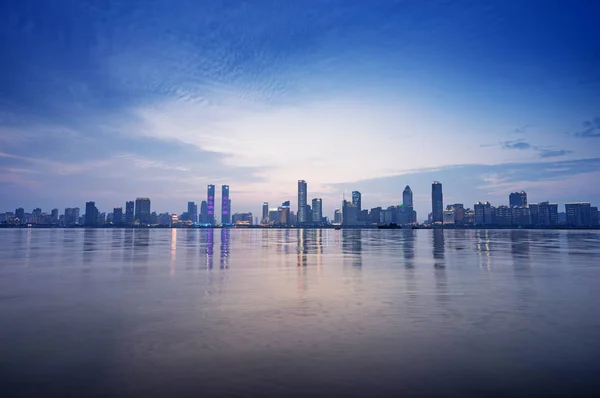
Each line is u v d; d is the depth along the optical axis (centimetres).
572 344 1111
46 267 3095
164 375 884
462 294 1909
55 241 8244
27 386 829
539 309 1566
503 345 1102
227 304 1659
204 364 951
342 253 4728
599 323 1347
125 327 1284
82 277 2517
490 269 2977
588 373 898
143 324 1323
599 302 1714
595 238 10662
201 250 5319
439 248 5772
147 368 926
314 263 3462
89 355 1014
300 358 992
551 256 4184
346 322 1354
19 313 1491
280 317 1423
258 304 1658
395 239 10150
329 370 914
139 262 3525
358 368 927
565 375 888
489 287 2127
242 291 1989
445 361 975
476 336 1189
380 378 869
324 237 12456
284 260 3772
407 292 1962
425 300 1753
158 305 1638
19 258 3912
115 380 856
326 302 1703
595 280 2397
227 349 1060
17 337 1176
